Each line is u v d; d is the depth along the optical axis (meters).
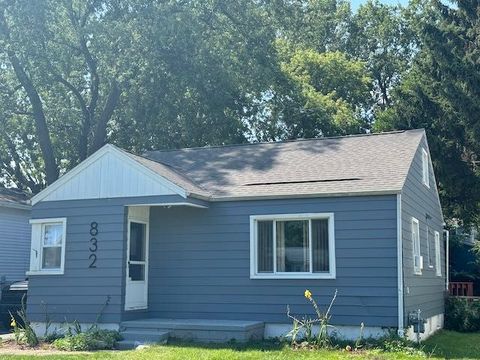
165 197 14.36
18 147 33.88
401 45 44.88
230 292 14.41
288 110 33.38
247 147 18.34
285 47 38.50
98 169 15.11
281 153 17.16
